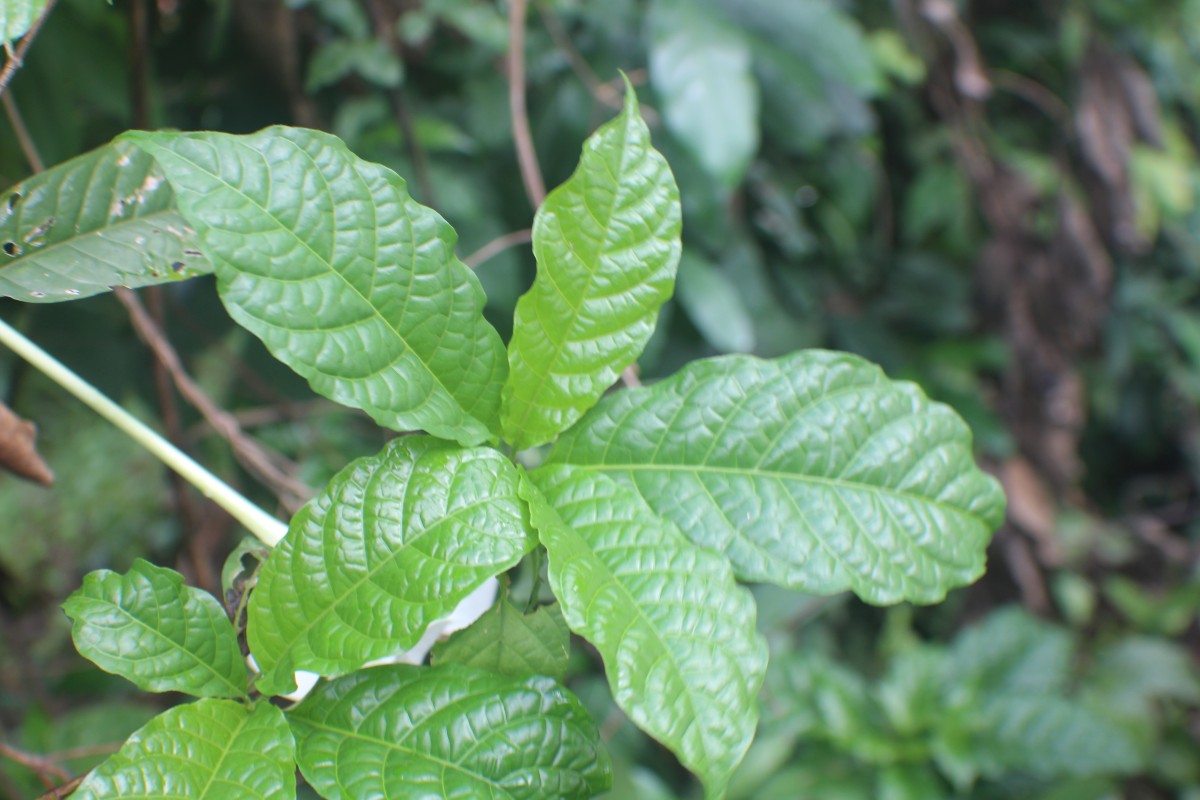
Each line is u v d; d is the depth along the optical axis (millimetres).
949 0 2064
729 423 569
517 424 558
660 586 524
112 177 572
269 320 506
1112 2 2338
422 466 533
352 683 545
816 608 1522
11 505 1930
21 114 924
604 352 556
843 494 569
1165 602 2342
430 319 535
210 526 1130
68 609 528
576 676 1433
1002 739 1609
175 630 536
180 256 570
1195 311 2543
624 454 567
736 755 499
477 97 1438
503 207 1466
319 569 526
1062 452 2125
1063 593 2160
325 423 1274
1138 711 2076
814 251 2021
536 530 529
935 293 2117
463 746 535
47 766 734
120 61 999
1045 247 2094
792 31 1363
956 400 2047
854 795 1556
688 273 1426
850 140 1928
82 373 1177
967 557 576
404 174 1275
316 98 1318
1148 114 2205
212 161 509
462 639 571
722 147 1242
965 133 2027
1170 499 2656
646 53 1451
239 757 516
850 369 582
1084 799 1578
